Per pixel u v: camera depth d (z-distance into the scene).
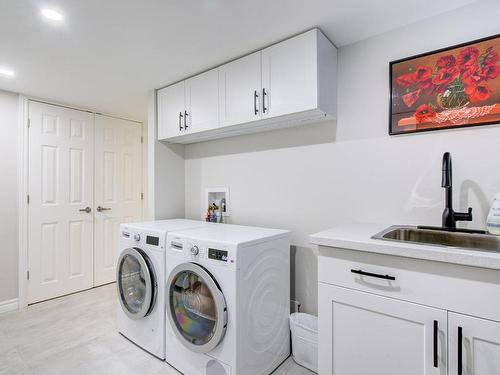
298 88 1.73
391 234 1.50
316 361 1.74
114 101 2.99
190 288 1.75
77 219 3.12
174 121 2.52
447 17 1.57
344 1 1.45
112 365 1.83
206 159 2.81
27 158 2.76
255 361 1.62
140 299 2.06
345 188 1.93
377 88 1.80
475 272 1.00
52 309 2.68
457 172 1.54
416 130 1.65
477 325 1.00
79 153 3.14
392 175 1.75
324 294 1.36
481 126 1.47
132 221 3.64
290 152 2.20
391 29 1.73
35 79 2.41
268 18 1.59
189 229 2.04
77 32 1.71
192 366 1.69
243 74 2.00
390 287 1.18
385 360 1.20
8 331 2.26
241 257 1.53
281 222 2.25
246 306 1.56
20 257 2.71
